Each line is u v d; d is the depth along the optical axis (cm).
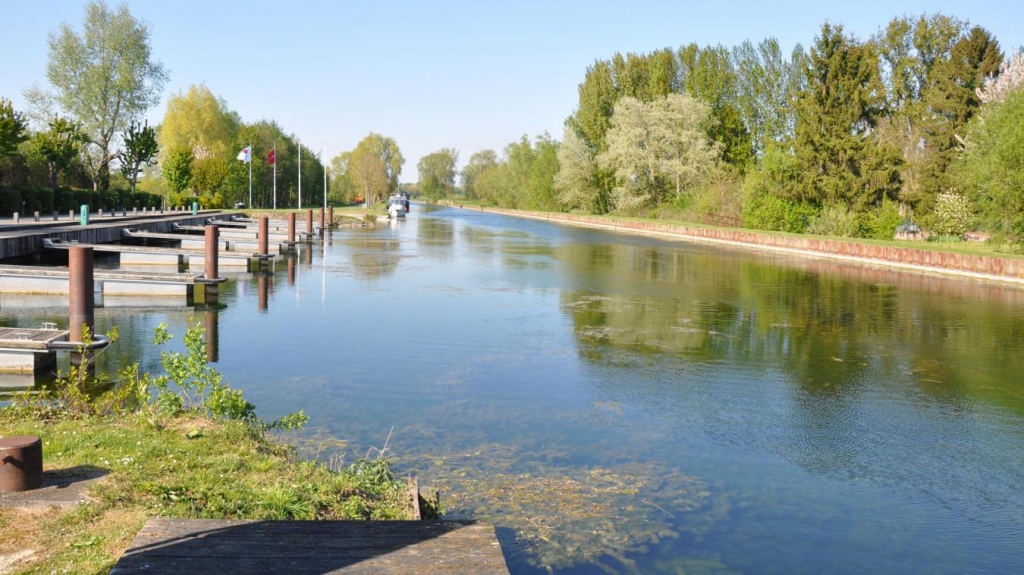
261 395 1138
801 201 4912
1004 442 992
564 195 8412
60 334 1277
